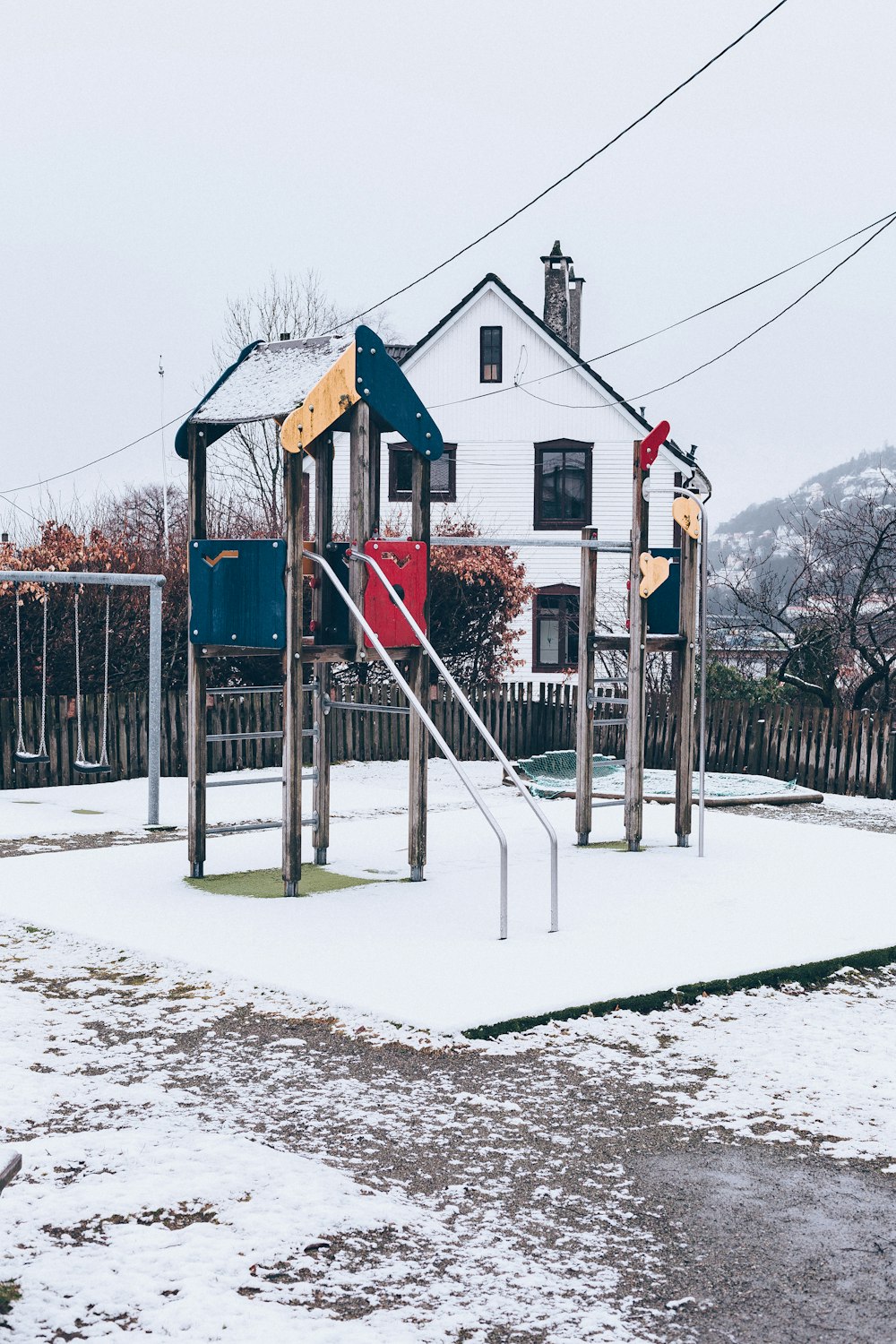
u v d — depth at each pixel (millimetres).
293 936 9172
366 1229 4918
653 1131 6039
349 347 10672
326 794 11969
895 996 8461
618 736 22672
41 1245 4707
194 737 11227
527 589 27172
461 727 23094
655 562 12797
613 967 8461
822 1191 5414
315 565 11531
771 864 12133
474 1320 4301
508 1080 6684
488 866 11852
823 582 29297
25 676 20297
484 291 37562
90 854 12500
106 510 41781
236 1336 4129
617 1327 4293
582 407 37281
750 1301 4488
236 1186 5238
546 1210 5164
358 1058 6934
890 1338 4270
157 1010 7691
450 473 37969
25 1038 7164
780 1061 7066
